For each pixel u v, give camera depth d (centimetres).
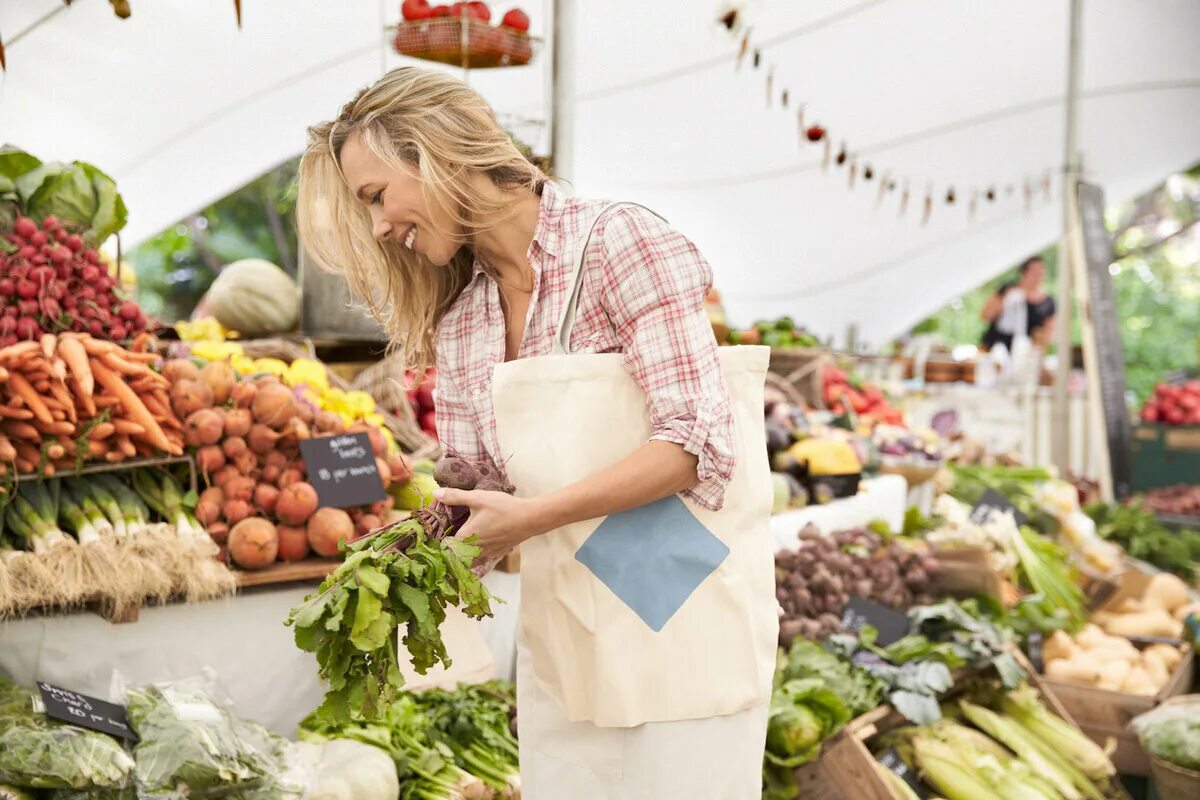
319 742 244
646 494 151
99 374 246
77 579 222
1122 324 1381
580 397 156
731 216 682
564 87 403
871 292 759
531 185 162
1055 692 371
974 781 298
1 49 309
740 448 162
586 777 166
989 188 715
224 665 251
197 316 403
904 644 315
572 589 158
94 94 414
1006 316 895
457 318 176
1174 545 554
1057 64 653
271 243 1143
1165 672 395
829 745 279
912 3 580
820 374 509
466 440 178
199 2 415
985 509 460
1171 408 734
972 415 670
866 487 415
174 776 203
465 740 259
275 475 268
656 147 623
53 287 249
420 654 152
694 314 154
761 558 165
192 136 448
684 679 159
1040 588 425
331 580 149
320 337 392
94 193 279
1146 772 356
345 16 449
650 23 550
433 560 149
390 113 153
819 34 584
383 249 169
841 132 650
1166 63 696
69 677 229
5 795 192
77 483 247
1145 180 759
